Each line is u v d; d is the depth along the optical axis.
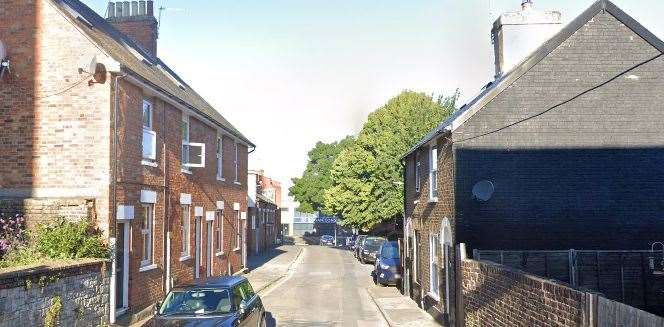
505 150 14.72
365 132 42.34
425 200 18.44
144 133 15.38
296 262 38.03
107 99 13.32
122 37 21.44
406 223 22.42
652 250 12.93
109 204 13.14
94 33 15.90
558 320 7.72
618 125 14.85
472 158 14.69
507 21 17.27
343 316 17.28
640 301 12.55
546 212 14.62
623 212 14.65
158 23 26.25
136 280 14.60
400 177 39.12
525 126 14.80
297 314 17.45
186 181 19.25
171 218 17.52
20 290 9.17
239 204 28.16
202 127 21.52
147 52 24.31
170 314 11.02
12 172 13.41
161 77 20.77
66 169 13.29
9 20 13.66
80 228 12.45
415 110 39.25
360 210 42.53
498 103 14.85
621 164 14.74
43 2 13.59
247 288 12.85
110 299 12.69
